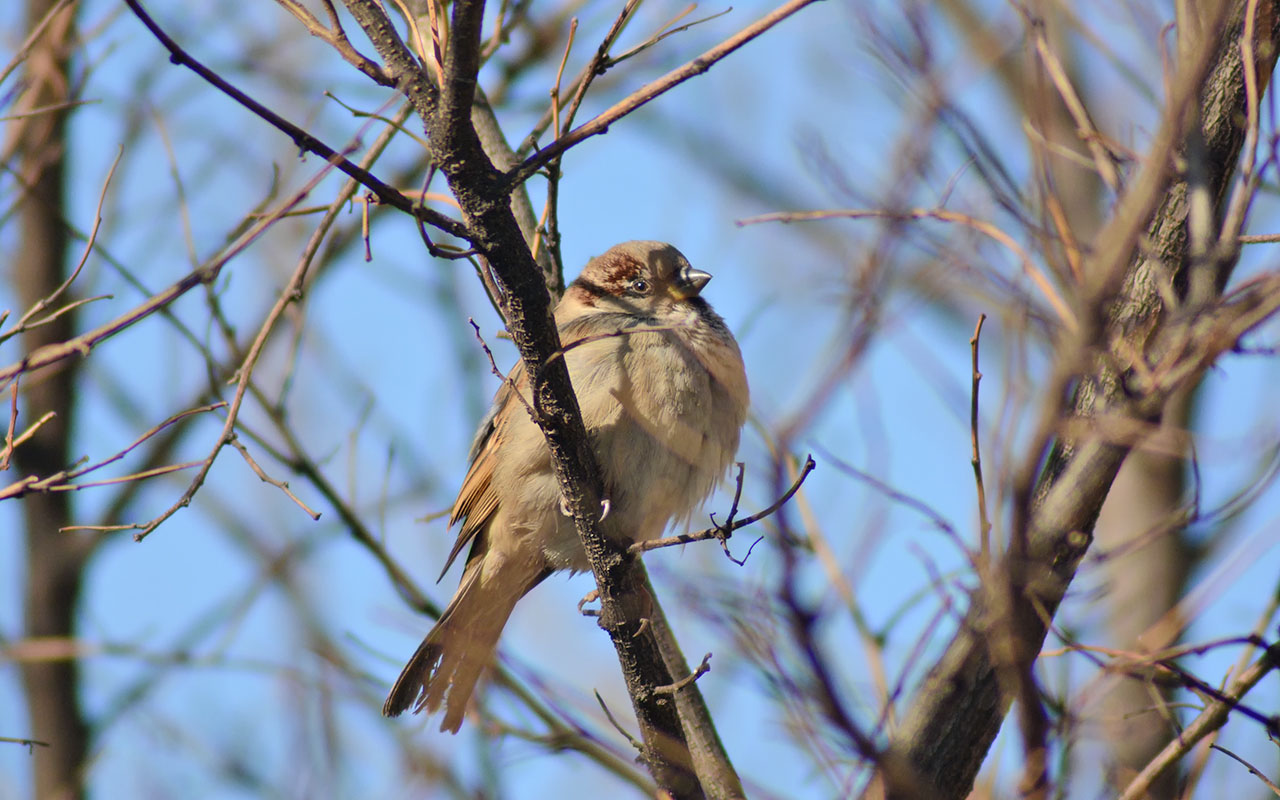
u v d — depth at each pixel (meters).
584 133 6.10
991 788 6.13
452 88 5.91
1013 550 4.79
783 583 4.26
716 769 8.09
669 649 9.02
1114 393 5.67
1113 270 4.47
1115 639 9.52
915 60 5.28
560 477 7.33
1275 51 5.92
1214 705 5.98
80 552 11.38
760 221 7.16
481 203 6.22
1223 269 5.42
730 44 5.82
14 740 7.57
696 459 9.11
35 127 10.76
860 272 4.85
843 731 4.73
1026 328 5.03
